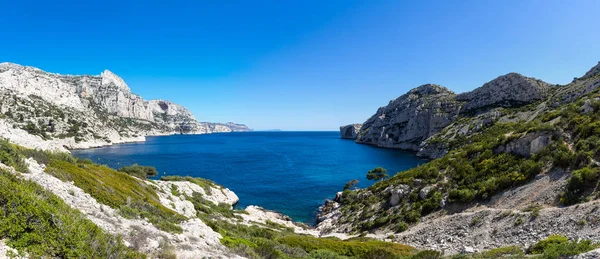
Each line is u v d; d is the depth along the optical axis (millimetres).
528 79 120562
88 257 8062
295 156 136000
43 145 48594
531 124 39594
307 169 98562
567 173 25391
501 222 23656
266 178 83438
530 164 29844
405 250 23328
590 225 17891
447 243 24266
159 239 12156
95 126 173375
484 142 45781
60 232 8141
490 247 21141
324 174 89562
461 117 133625
